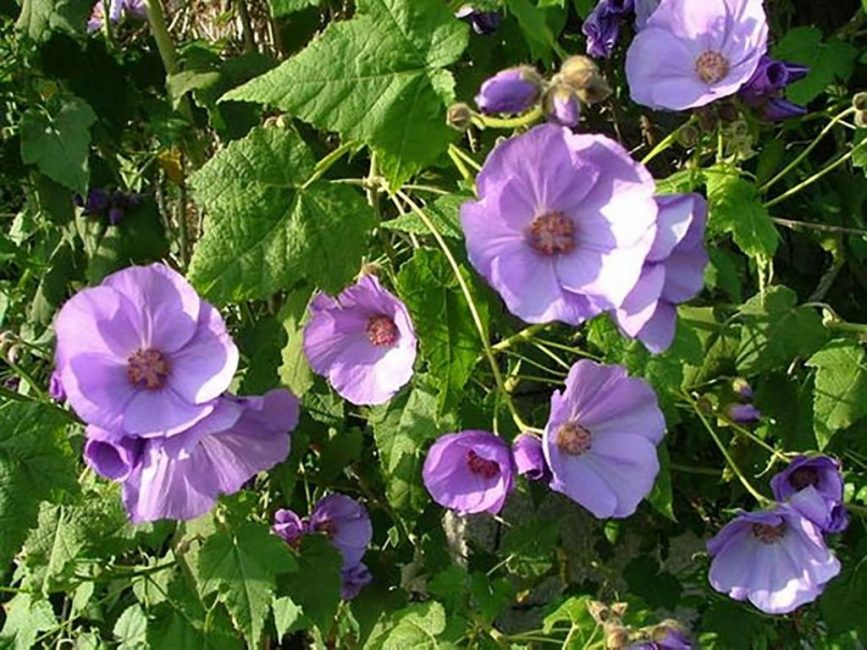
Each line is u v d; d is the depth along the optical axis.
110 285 0.38
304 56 0.38
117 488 0.49
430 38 0.38
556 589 0.63
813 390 0.50
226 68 0.52
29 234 0.68
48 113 0.54
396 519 0.55
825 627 0.58
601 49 0.48
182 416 0.38
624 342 0.42
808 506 0.45
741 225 0.44
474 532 0.63
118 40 0.61
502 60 0.51
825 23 0.61
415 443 0.47
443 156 0.44
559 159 0.36
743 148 0.44
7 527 0.42
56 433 0.43
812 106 0.60
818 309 0.59
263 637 0.56
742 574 0.47
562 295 0.36
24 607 0.55
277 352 0.48
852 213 0.58
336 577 0.48
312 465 0.56
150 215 0.56
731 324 0.48
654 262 0.36
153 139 0.62
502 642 0.47
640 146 0.55
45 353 0.55
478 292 0.40
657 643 0.42
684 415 0.55
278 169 0.39
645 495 0.42
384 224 0.41
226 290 0.38
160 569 0.50
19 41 0.56
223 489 0.40
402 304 0.41
